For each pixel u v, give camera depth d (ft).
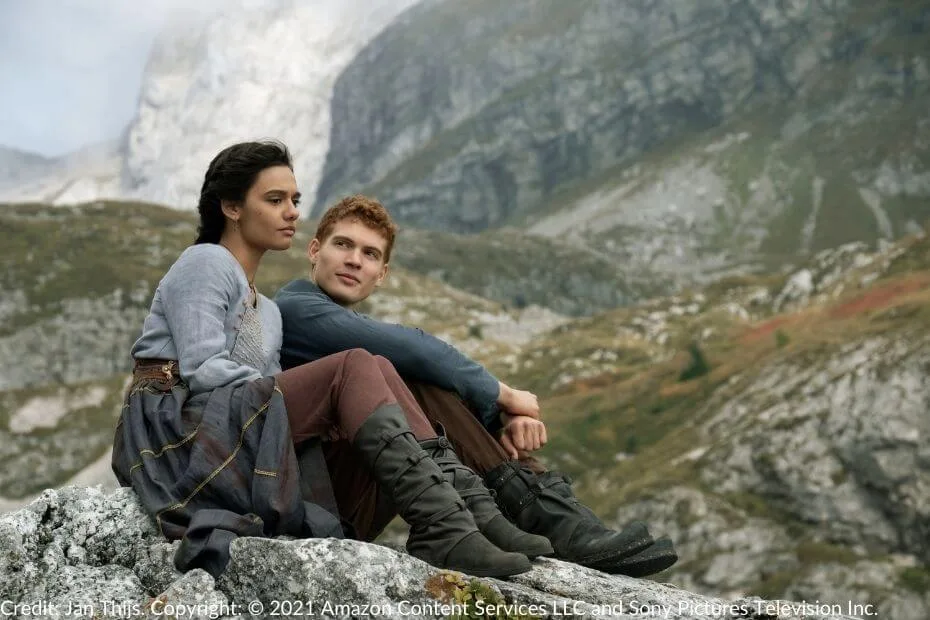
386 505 13.10
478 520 12.02
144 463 11.62
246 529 10.85
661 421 301.63
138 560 11.37
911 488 212.02
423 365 13.47
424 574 10.56
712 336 393.70
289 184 13.41
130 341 606.96
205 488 11.24
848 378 240.94
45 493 11.59
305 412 11.98
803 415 238.07
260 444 11.47
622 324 491.31
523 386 410.31
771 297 435.94
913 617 185.37
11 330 590.55
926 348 234.17
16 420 495.82
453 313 653.30
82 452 475.72
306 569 10.12
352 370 11.94
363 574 10.12
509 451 14.25
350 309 14.37
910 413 221.05
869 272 373.81
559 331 511.81
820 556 203.21
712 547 216.54
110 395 525.75
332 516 11.63
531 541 11.97
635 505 235.81
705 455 244.83
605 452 297.53
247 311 12.89
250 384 11.85
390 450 11.57
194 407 11.77
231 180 13.17
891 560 203.31
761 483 228.84
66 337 597.11
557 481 13.79
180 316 12.14
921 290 304.50
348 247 14.15
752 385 281.13
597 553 12.97
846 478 220.02
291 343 13.84
